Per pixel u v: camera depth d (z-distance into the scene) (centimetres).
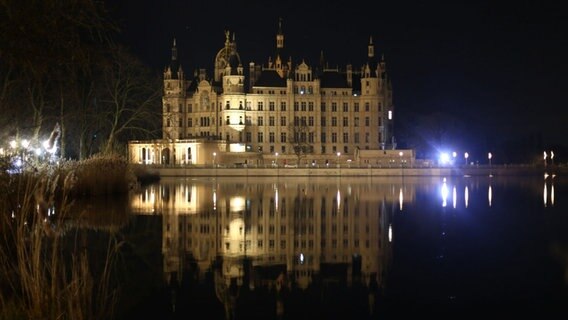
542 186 12031
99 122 11844
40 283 1945
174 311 2558
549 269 3394
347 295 2848
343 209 6744
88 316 2186
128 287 2888
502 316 2527
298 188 11362
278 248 4031
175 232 4684
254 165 19600
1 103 5372
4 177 2814
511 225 5278
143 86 11575
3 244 2523
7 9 2336
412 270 3366
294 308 2634
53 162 6469
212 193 9631
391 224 5353
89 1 2531
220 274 3228
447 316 2531
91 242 3953
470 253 3878
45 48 2486
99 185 7612
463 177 17475
